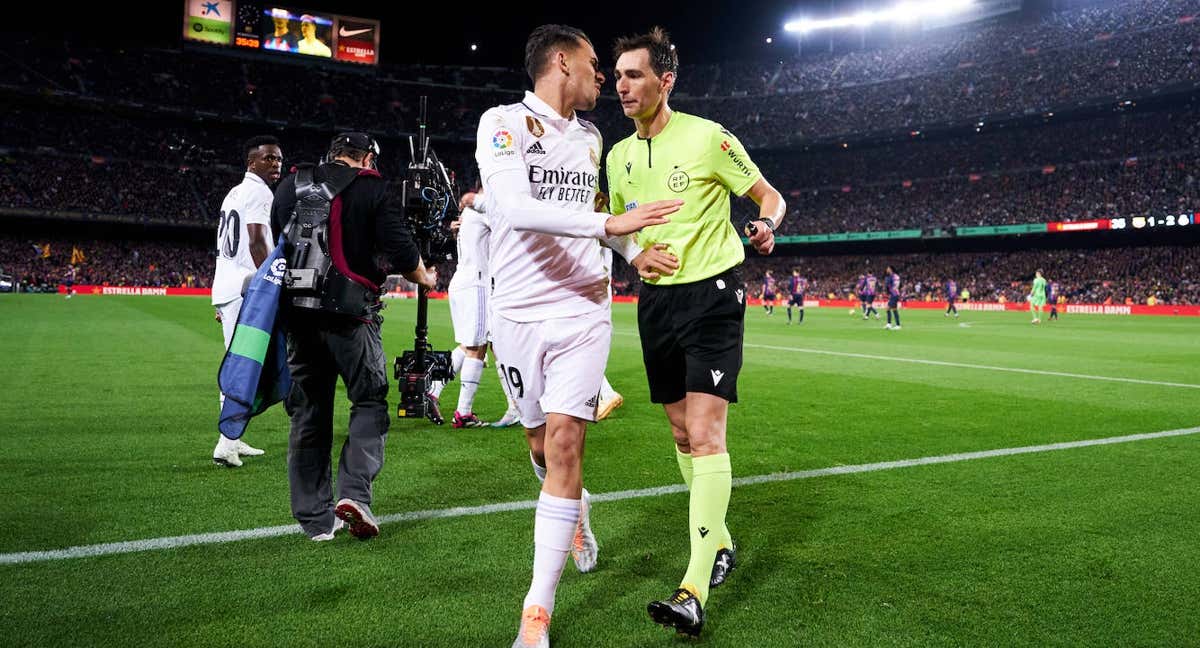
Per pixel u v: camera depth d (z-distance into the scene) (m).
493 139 2.80
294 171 3.78
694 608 2.63
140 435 5.91
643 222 2.55
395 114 59.44
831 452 5.60
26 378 8.97
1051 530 3.81
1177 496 4.42
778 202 3.29
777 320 27.09
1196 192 41.66
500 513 4.04
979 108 50.47
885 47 59.06
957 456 5.46
